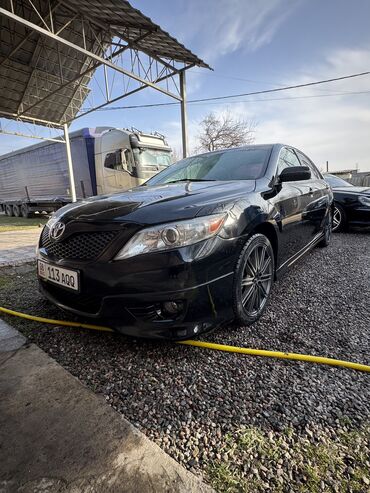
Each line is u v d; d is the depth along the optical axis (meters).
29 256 4.31
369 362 1.65
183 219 1.60
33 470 1.07
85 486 1.01
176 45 6.81
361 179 18.86
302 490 0.99
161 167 9.73
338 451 1.13
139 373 1.62
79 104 10.64
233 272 1.79
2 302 2.64
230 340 1.90
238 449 1.15
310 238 3.37
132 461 1.10
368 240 4.89
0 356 1.79
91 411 1.35
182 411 1.35
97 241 1.67
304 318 2.18
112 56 7.52
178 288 1.55
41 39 7.90
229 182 2.32
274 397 1.42
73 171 10.79
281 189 2.52
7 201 15.59
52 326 2.16
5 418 1.31
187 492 0.98
